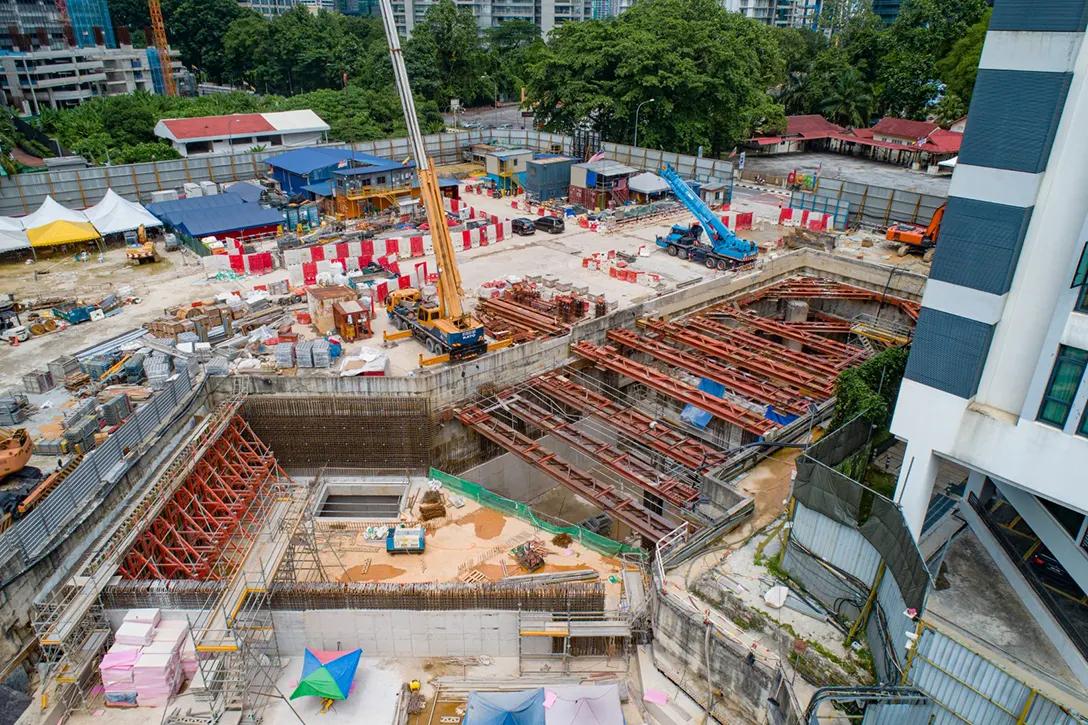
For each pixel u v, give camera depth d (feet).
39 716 85.25
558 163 271.28
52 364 136.46
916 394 83.56
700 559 98.07
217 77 541.75
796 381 139.54
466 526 118.83
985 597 82.58
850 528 82.69
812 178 278.87
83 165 301.84
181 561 108.47
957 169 74.13
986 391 79.71
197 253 208.95
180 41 533.55
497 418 139.54
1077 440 70.95
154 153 305.32
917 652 67.56
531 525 119.14
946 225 76.33
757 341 157.17
